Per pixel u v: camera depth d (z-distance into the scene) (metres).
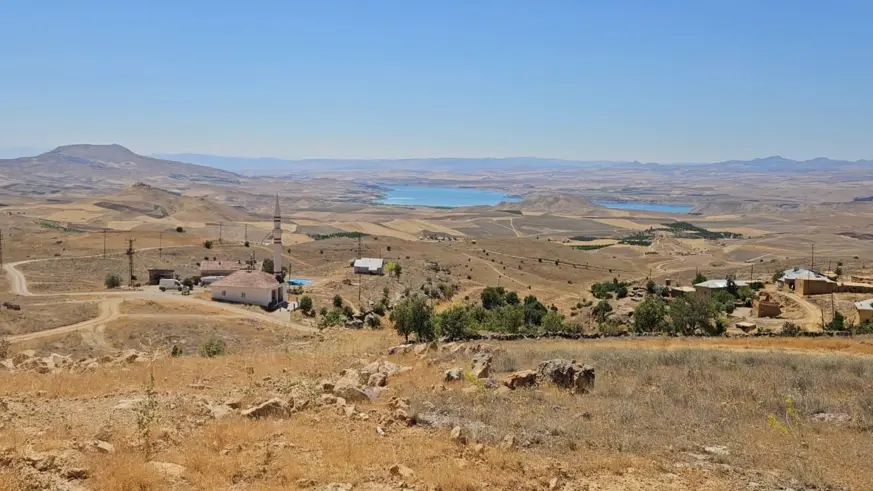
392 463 14.09
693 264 188.75
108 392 20.98
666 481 14.02
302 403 18.94
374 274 139.25
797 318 72.00
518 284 148.00
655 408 20.69
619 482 13.86
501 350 33.53
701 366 29.33
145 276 131.62
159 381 23.38
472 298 125.19
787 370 28.81
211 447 14.58
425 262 160.38
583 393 23.00
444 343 39.66
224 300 106.81
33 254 148.88
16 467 12.23
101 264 139.00
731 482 14.16
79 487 11.84
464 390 22.03
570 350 35.38
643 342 45.50
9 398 19.39
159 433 15.34
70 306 92.31
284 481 12.84
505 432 17.08
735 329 65.81
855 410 20.67
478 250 191.25
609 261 193.88
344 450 14.56
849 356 35.91
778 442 17.25
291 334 82.19
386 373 25.53
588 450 15.99
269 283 107.69
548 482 13.62
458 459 14.58
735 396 23.19
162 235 193.00
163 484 12.30
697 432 18.05
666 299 94.38
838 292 82.81
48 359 28.69
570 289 146.00
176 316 89.44
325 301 111.31
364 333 58.31
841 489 13.94
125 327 79.69
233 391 21.69
